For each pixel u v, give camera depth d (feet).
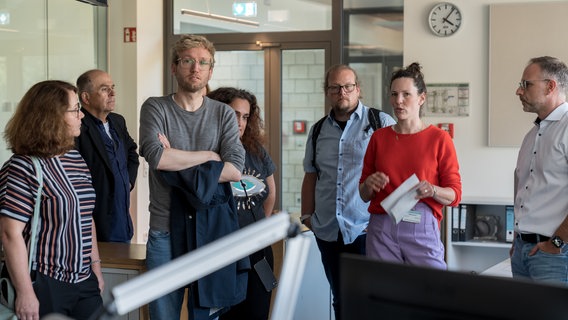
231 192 10.90
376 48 24.98
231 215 10.83
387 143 11.34
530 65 11.35
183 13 26.43
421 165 11.02
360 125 12.97
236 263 10.85
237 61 26.25
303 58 25.63
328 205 13.10
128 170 17.29
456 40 22.63
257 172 12.50
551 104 11.21
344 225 12.90
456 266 21.68
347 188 12.92
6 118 20.34
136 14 24.86
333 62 25.22
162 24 26.45
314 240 15.14
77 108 9.42
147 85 25.59
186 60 10.68
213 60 10.98
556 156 11.02
